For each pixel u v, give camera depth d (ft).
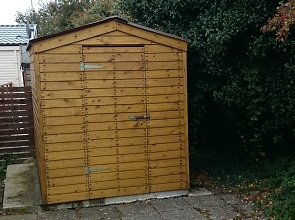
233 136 22.17
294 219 14.15
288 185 16.05
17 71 51.13
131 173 17.28
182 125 17.93
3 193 19.04
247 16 17.89
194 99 20.59
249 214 15.40
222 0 19.10
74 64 16.20
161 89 17.52
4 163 24.81
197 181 20.25
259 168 20.67
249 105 19.04
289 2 14.70
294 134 18.35
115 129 16.94
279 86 17.94
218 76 20.01
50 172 16.14
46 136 16.02
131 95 17.08
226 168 21.89
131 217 15.23
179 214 15.52
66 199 16.35
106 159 16.87
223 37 18.02
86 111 16.49
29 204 16.65
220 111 21.99
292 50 16.80
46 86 15.90
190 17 21.29
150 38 17.13
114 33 16.62
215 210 15.94
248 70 18.80
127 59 16.93
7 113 25.86
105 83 16.69
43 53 15.79
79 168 16.52
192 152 26.11
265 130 19.24
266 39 17.61
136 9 22.89
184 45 17.67
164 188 17.78
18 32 58.03
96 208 16.51
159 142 17.62
